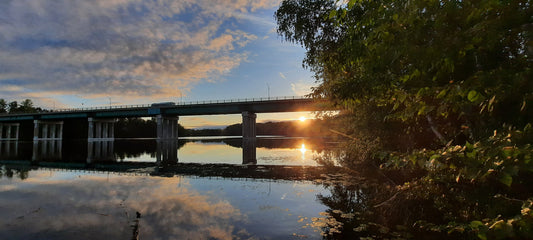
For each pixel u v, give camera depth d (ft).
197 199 28.63
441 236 16.46
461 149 8.64
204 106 267.18
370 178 39.04
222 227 19.57
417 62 9.65
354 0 11.92
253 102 248.32
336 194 30.76
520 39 8.55
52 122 353.10
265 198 29.07
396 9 9.73
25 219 21.75
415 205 22.52
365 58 13.53
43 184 38.96
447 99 9.52
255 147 156.76
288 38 41.60
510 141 7.12
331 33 35.88
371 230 18.38
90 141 310.86
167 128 310.86
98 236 17.88
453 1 8.19
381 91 15.26
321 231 18.65
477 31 7.72
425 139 26.76
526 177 10.69
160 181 42.06
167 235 18.03
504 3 7.52
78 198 29.45
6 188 35.76
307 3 37.35
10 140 366.02
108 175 49.83
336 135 63.98
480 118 11.45
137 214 22.99
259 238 17.42
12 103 462.19
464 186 15.24
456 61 9.43
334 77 27.02
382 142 34.50
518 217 6.87
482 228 7.57
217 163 72.84
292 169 55.98
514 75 7.40
